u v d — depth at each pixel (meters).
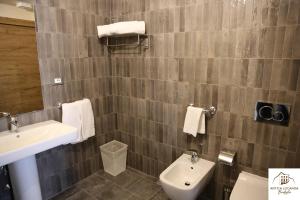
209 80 1.89
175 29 1.99
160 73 2.19
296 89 1.53
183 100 2.09
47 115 2.07
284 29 1.50
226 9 1.69
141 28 2.10
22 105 1.89
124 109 2.62
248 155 1.83
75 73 2.24
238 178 1.75
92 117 2.37
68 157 2.31
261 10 1.56
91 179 2.51
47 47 1.98
